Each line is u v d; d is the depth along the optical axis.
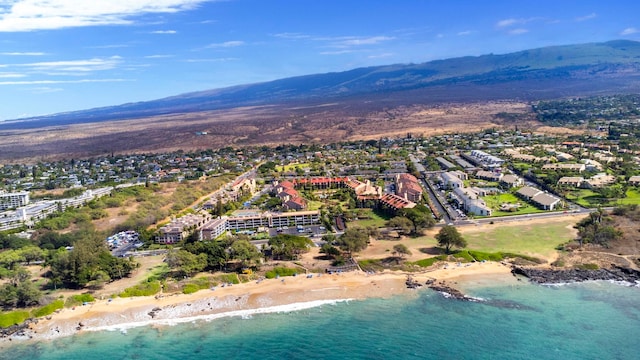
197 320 178.88
